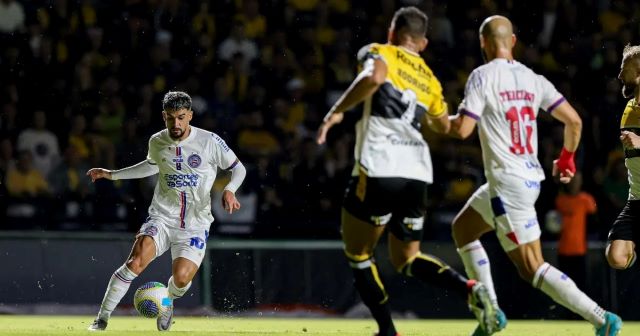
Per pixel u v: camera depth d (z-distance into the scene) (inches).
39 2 2261.3
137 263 1054.4
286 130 2105.1
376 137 777.6
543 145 2036.2
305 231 1871.3
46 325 1336.1
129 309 1701.5
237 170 1088.2
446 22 2399.1
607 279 1828.2
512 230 859.4
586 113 2165.4
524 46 2425.0
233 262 1752.0
